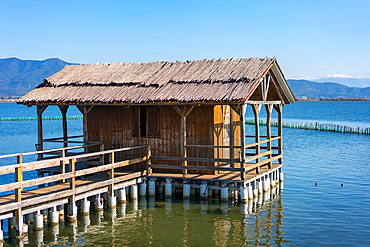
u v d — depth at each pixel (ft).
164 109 57.21
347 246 38.09
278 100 64.69
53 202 42.45
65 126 65.87
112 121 60.80
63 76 67.92
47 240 39.22
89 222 44.80
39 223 41.27
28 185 38.55
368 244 38.52
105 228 43.01
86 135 59.72
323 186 63.77
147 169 55.62
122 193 51.72
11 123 254.68
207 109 54.75
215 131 55.21
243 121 49.34
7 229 42.37
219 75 55.01
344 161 89.56
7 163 90.68
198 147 54.65
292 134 165.37
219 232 42.04
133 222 44.98
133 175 52.80
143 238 40.22
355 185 64.23
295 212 49.26
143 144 58.80
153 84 57.31
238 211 49.26
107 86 61.00
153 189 54.80
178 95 52.16
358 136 154.51
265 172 56.70
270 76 57.98
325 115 384.06
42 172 59.93
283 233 41.73
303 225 44.32
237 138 63.21
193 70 59.47
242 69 54.80
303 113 434.71
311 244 38.68
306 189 61.72
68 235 40.65
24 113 471.62
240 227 43.57
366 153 103.40
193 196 54.80
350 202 53.83
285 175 73.05
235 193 55.42
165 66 63.93
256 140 55.31
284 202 54.03
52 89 63.62
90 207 50.90
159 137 57.72
